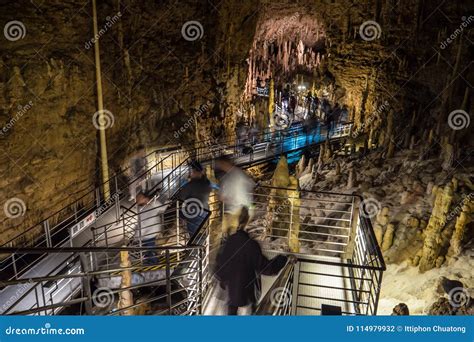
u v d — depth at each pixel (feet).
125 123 35.14
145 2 35.99
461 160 32.78
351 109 65.41
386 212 27.45
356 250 18.75
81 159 29.78
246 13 52.85
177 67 42.78
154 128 39.75
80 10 28.35
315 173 45.16
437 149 37.50
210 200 23.98
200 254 15.48
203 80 48.29
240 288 12.15
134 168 36.63
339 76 65.05
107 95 32.19
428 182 31.50
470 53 39.06
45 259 24.14
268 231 24.20
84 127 29.58
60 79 26.66
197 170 20.56
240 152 52.60
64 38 27.40
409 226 26.14
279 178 24.30
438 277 21.43
